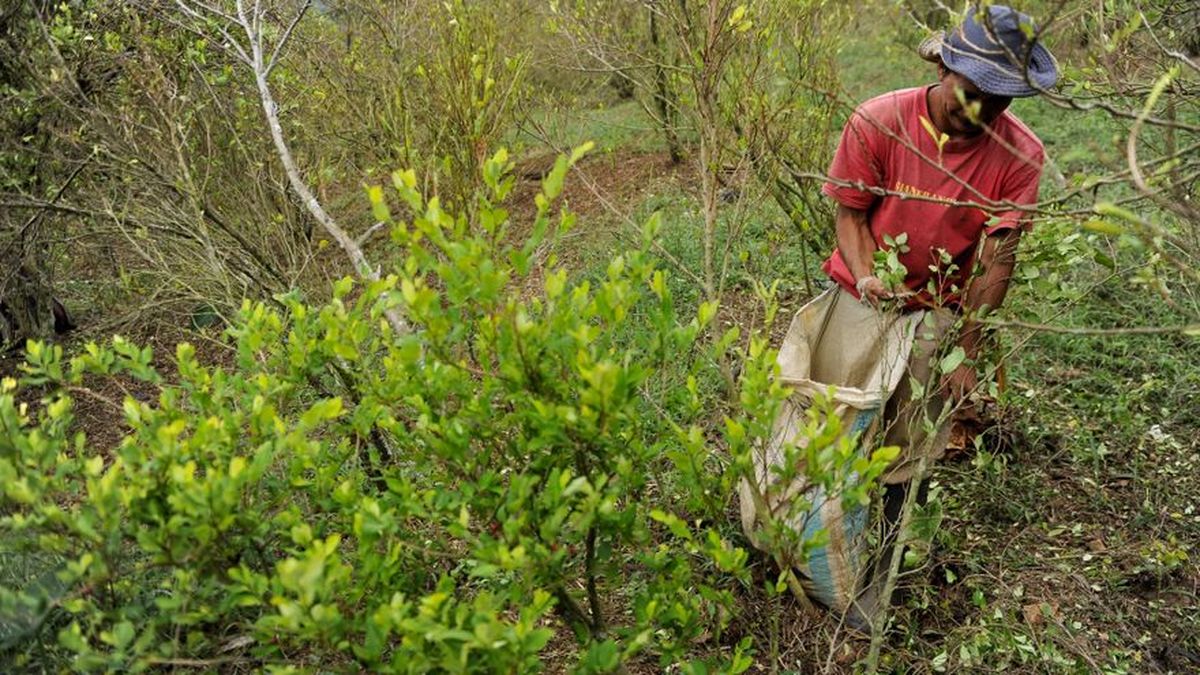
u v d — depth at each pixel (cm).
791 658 285
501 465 212
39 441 188
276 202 448
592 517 189
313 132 474
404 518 211
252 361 220
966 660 281
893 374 279
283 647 204
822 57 438
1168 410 390
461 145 332
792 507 215
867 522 278
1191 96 313
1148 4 335
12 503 208
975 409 350
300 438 190
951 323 289
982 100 249
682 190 609
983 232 264
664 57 546
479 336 198
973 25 246
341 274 529
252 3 436
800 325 301
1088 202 248
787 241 490
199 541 184
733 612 238
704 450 226
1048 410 396
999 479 354
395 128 388
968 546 331
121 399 448
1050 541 334
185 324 500
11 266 436
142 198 422
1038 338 436
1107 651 293
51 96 373
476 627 169
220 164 422
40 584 214
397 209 634
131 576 211
